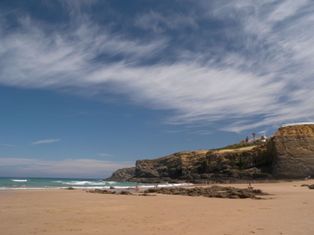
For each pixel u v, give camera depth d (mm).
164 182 103250
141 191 48062
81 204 24344
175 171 115875
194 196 35375
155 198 31797
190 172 108500
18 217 16609
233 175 89750
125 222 14930
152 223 14609
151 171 128250
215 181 88375
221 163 96938
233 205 23875
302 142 82875
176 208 21641
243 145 116562
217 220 15484
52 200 27984
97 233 12242
